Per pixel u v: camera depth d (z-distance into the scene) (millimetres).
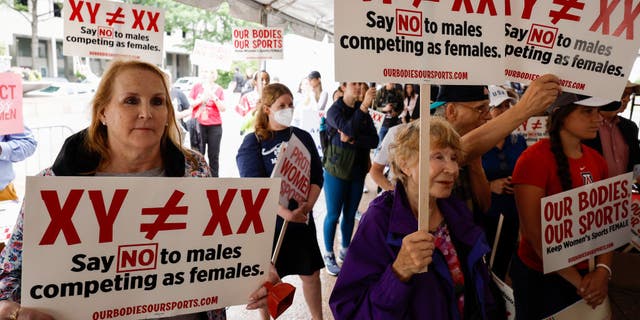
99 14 3455
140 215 1394
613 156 3199
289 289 1525
